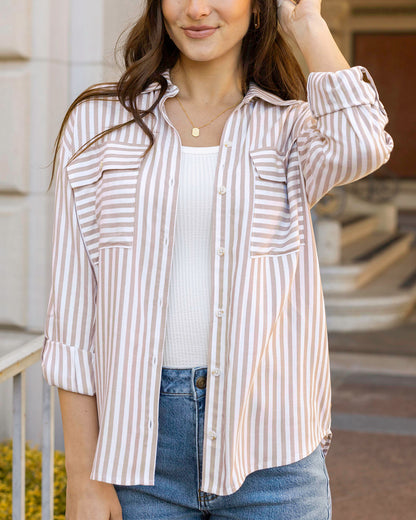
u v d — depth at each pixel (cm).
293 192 156
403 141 1745
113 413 150
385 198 1388
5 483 312
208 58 156
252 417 154
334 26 1579
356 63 1758
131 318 151
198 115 161
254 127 158
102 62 336
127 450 150
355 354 652
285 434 155
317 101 150
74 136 162
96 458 151
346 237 1090
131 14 348
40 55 331
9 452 337
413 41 1730
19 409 204
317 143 151
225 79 163
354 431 457
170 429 153
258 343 149
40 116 335
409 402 518
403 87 1741
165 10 155
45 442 226
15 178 338
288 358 156
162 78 162
